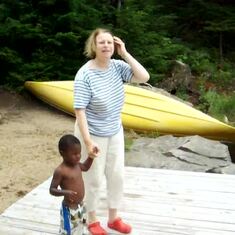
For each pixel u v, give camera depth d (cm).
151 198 425
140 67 318
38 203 411
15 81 973
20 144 707
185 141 681
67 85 901
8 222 373
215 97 1076
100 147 316
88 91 305
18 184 542
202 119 816
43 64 976
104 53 304
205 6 1353
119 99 320
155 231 359
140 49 1094
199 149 648
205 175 491
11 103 929
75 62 1000
